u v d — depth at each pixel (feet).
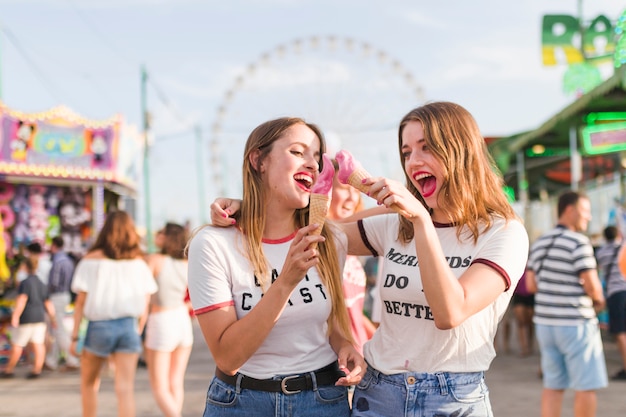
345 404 7.89
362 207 12.28
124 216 17.01
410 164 7.23
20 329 26.43
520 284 29.35
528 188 61.93
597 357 14.99
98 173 36.81
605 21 39.11
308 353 7.64
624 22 27.76
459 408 7.04
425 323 7.13
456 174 7.02
